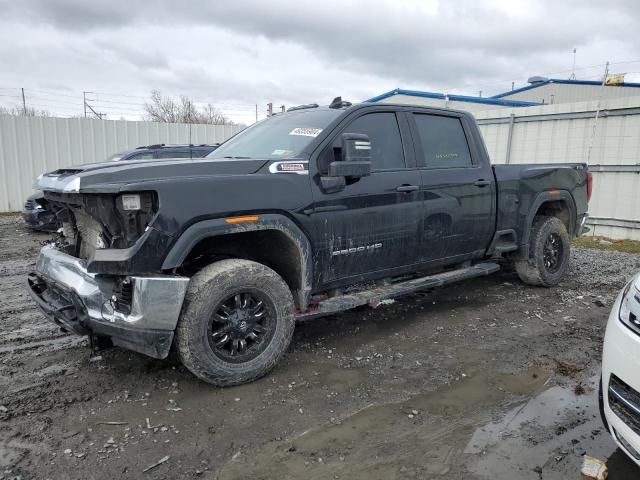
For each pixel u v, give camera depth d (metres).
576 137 10.72
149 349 3.10
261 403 3.23
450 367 3.80
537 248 5.74
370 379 3.59
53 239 4.09
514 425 3.00
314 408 3.18
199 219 3.18
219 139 16.83
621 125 9.96
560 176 5.97
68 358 3.91
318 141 3.86
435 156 4.75
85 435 2.85
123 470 2.55
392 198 4.21
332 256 3.89
